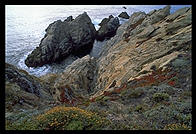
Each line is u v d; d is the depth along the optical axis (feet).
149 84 81.30
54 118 44.29
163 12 171.73
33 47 266.16
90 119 44.78
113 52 172.14
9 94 66.59
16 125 46.52
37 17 468.34
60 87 103.24
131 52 140.97
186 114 52.34
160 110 55.57
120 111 59.67
